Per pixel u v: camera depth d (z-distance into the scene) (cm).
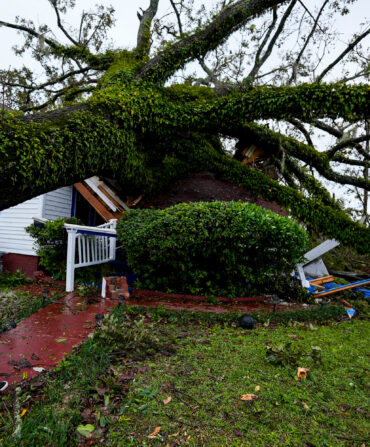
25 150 434
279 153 1226
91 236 791
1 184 416
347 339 468
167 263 700
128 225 743
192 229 631
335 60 1338
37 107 1480
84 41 1437
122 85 803
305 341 443
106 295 640
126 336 380
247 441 216
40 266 1017
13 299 667
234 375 316
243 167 1138
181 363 340
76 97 1357
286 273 766
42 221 814
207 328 488
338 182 1266
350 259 1570
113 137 663
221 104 827
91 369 303
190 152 1081
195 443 212
